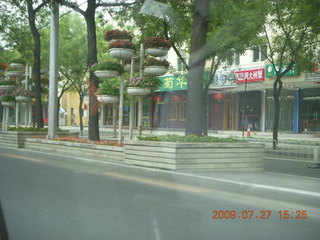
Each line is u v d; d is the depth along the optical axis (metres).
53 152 9.82
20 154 10.66
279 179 2.40
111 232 1.62
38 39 13.19
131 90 4.59
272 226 1.51
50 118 11.47
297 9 4.75
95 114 9.54
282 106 21.73
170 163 4.93
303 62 10.03
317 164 6.02
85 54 10.34
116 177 4.65
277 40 10.35
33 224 2.28
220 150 5.27
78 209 2.47
